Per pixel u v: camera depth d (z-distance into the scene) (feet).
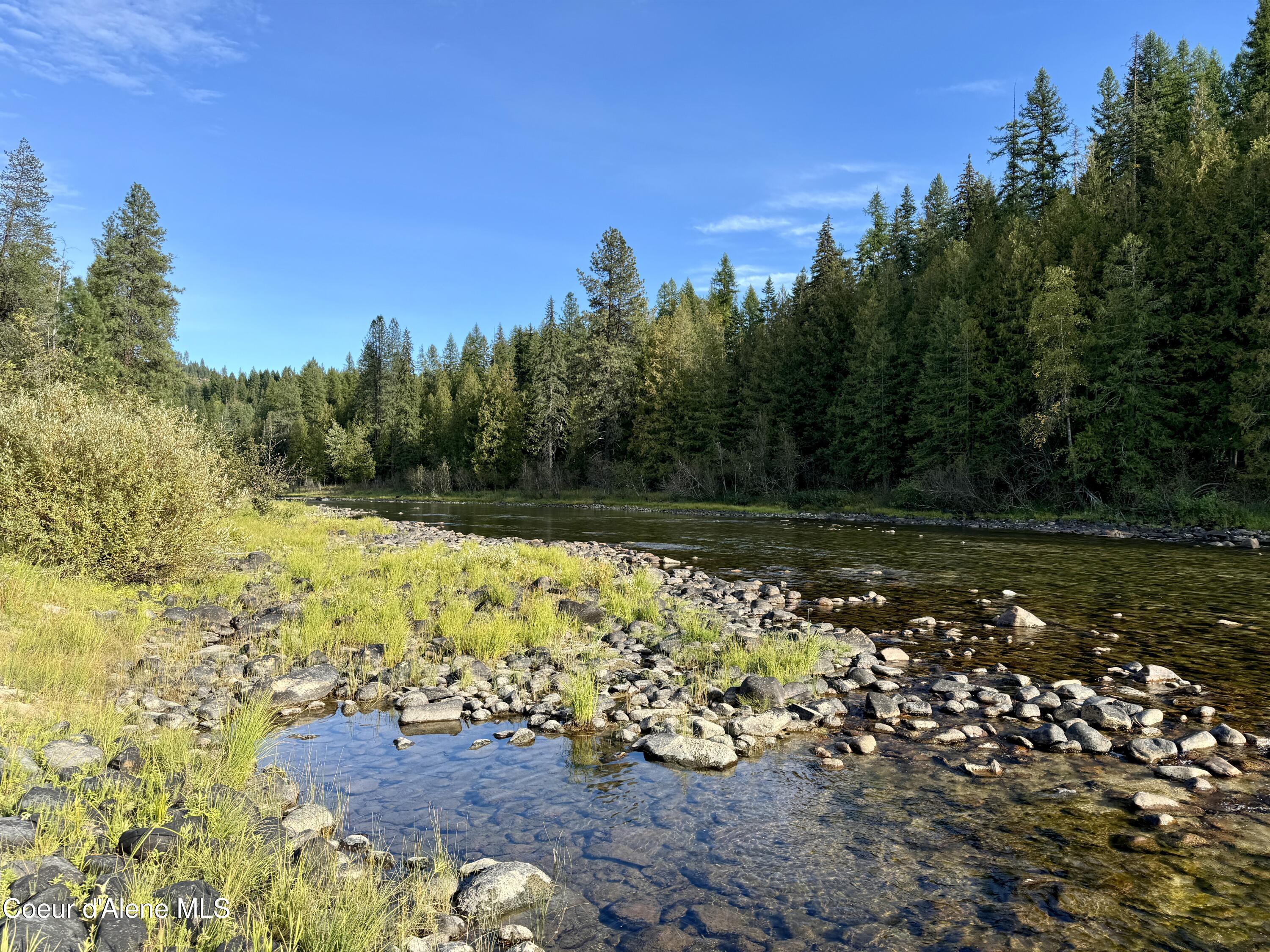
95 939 9.73
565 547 72.74
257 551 54.29
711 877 13.53
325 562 52.08
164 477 38.65
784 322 180.14
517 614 37.70
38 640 24.49
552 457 210.59
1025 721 22.72
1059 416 110.63
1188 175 114.21
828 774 18.67
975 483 125.70
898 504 136.26
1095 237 121.60
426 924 11.78
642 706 24.38
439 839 14.32
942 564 60.08
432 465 260.01
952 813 16.28
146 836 12.73
